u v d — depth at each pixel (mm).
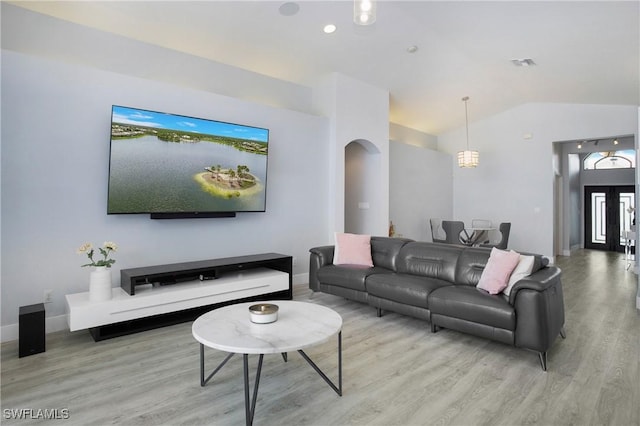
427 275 3998
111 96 3664
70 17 3771
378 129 6391
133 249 3846
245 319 2463
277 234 5145
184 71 4617
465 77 6227
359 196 6848
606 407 2150
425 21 4500
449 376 2551
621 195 9992
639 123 4820
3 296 3127
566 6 3408
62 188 3395
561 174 9211
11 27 3459
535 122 7855
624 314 3977
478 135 8750
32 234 3252
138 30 4102
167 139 3875
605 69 4844
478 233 7375
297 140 5348
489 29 4344
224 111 4531
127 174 3635
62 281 3410
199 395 2281
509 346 3096
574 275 6258
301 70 5508
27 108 3203
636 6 3133
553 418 2047
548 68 5328
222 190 4340
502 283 3148
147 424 1977
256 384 2029
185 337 3270
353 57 5273
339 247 4578
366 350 3006
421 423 1996
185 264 3955
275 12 4062
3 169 3098
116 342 3137
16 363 2715
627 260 7383
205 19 4020
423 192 8273
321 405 2172
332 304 4375
